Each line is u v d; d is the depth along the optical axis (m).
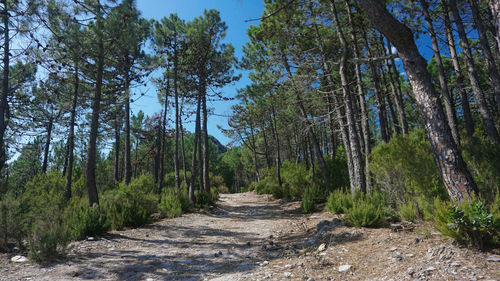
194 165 14.99
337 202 8.73
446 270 3.15
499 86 8.76
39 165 27.83
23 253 5.45
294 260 4.70
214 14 16.11
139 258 5.39
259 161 39.78
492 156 5.31
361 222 6.11
